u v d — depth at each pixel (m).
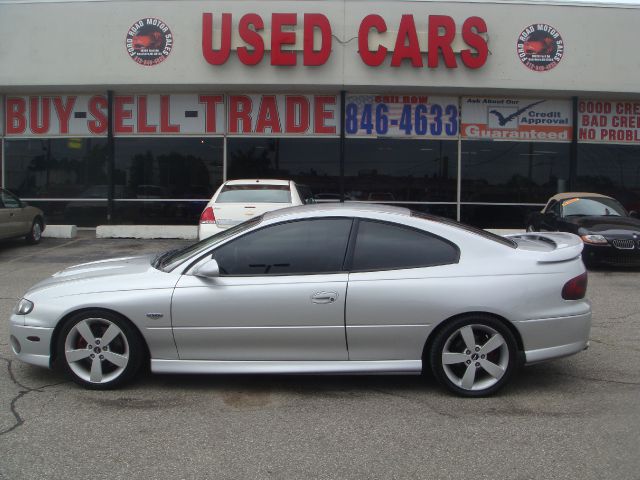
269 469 3.49
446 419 4.23
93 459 3.60
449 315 4.52
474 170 16.27
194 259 4.70
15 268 11.04
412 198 16.20
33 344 4.72
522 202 16.36
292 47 14.49
